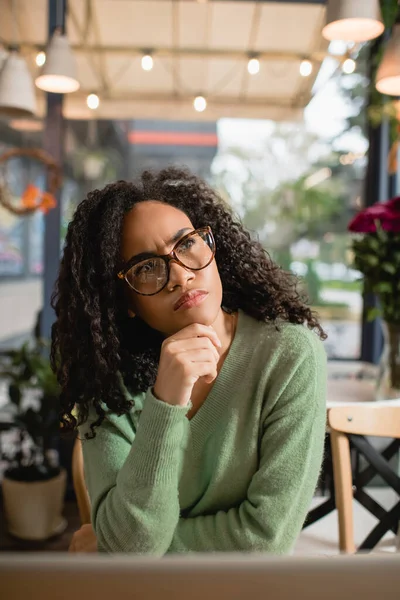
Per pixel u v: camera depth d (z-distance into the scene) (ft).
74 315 3.02
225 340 3.08
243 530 2.74
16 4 10.33
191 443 2.99
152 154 12.91
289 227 11.16
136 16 10.91
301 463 2.77
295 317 3.14
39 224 10.55
